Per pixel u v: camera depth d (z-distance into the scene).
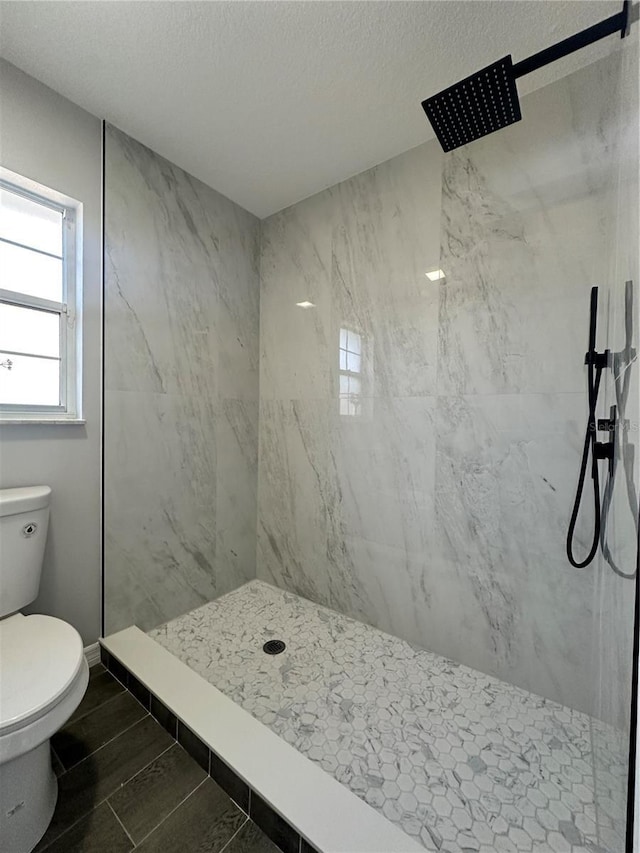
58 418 1.47
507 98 1.00
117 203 1.58
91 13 1.09
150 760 1.16
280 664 1.56
